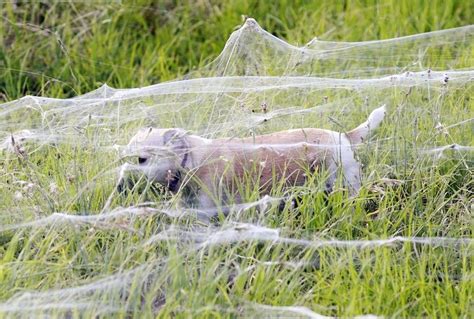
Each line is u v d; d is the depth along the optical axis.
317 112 18.81
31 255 14.29
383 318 12.57
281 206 15.66
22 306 12.71
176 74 22.81
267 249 13.89
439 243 14.84
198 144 16.05
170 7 25.31
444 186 16.19
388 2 24.70
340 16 24.67
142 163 15.59
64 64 22.98
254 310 12.91
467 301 13.30
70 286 13.48
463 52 22.11
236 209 15.16
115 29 24.64
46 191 15.87
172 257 13.30
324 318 12.57
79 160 16.50
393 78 19.77
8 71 22.31
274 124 18.36
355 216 15.30
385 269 13.59
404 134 17.41
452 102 19.08
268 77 20.66
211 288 13.06
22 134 17.88
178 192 15.19
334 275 13.80
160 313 12.73
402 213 15.43
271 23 25.06
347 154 16.14
